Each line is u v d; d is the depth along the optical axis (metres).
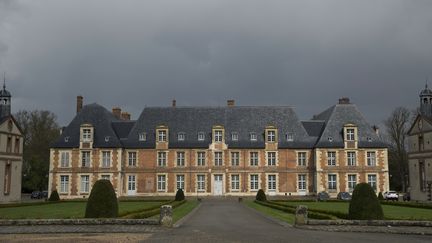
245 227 27.42
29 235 23.56
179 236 22.88
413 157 68.94
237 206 51.00
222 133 71.56
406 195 71.25
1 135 60.53
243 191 70.56
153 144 71.56
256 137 72.38
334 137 70.88
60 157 70.44
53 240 21.53
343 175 69.44
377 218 27.64
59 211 38.72
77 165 70.06
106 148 70.12
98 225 26.47
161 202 54.28
